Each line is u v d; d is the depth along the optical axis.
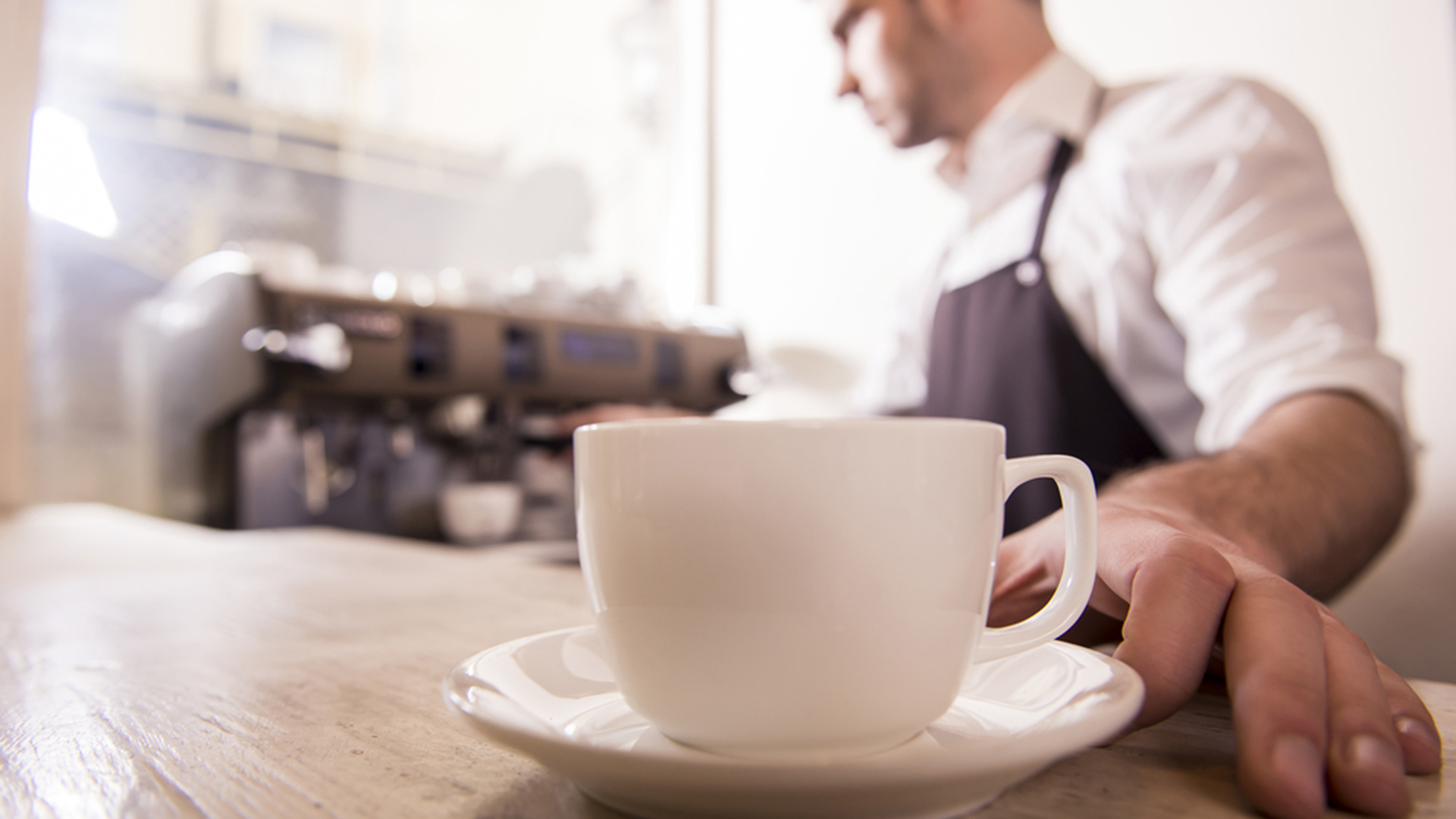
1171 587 0.28
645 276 2.23
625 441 0.24
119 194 1.81
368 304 1.26
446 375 1.32
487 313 1.36
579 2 2.29
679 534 0.23
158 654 0.45
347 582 0.70
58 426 1.75
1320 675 0.24
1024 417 1.32
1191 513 0.51
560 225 2.32
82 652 0.45
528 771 0.27
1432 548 0.95
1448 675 0.94
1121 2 1.25
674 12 2.20
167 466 1.48
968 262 1.44
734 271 2.01
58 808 0.24
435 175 2.16
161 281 1.85
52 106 1.73
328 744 0.29
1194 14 1.17
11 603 0.61
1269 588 0.27
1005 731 0.25
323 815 0.23
